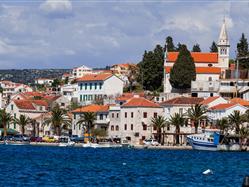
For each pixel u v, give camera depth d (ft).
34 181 515.91
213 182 528.63
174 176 572.10
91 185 495.82
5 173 575.79
